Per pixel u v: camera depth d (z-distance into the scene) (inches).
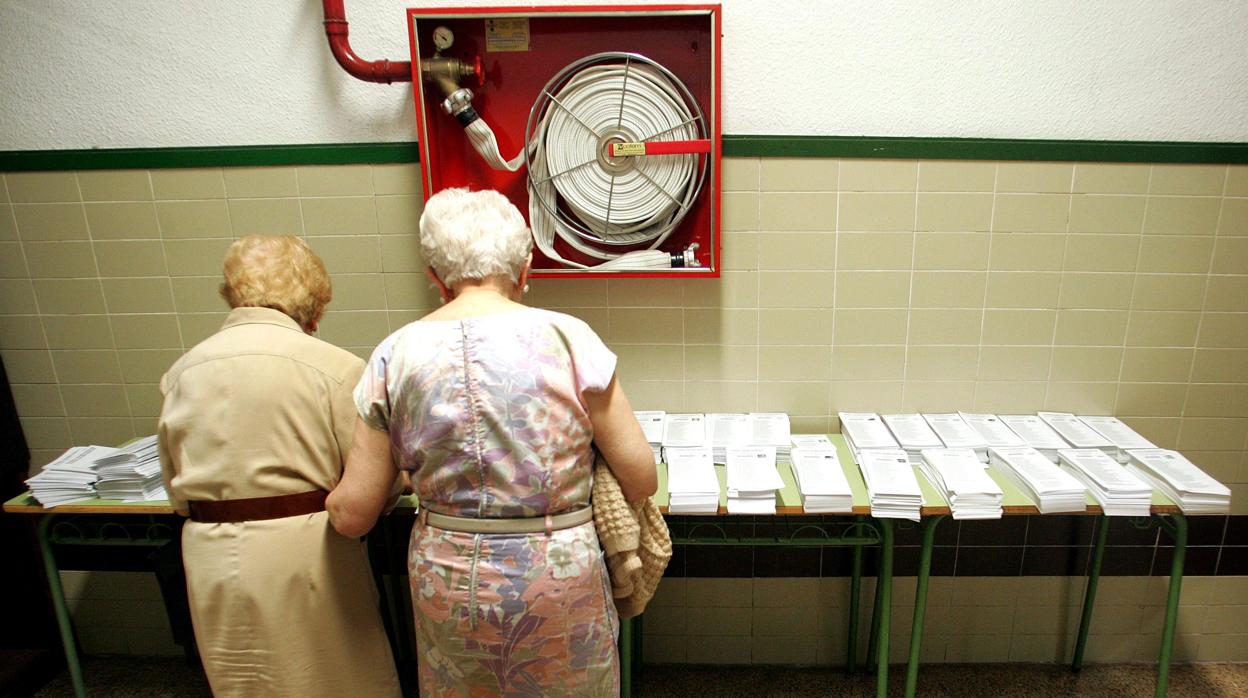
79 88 72.6
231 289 52.7
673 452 68.6
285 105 72.8
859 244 73.7
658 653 86.6
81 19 71.0
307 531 51.2
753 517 81.2
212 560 50.6
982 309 75.1
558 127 67.4
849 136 71.4
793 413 79.0
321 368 51.1
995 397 77.6
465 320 40.5
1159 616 82.7
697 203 71.4
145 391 80.1
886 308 75.4
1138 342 75.3
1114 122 70.7
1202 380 75.9
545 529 41.7
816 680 82.8
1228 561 80.7
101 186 74.4
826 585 83.3
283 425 50.2
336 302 77.4
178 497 51.4
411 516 83.9
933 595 83.5
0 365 78.4
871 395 78.0
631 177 68.2
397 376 40.8
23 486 81.6
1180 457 66.3
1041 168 71.2
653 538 48.4
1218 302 73.9
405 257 75.6
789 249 74.0
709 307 75.9
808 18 69.3
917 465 68.2
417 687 83.3
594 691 45.2
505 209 42.9
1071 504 58.7
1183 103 69.9
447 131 70.4
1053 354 76.1
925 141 70.8
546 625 42.3
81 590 86.4
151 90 72.6
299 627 51.7
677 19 66.0
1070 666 84.2
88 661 87.5
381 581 84.6
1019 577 82.4
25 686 81.4
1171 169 70.8
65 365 79.4
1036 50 69.4
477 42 67.3
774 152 71.5
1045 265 73.7
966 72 70.0
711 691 81.2
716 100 64.9
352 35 71.2
